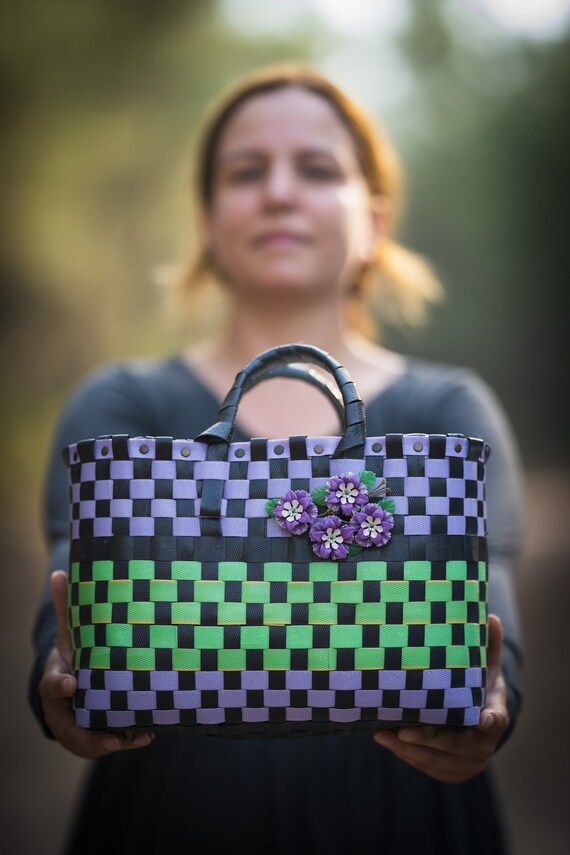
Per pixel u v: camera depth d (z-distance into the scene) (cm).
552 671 701
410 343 1703
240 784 230
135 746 198
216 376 268
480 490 196
